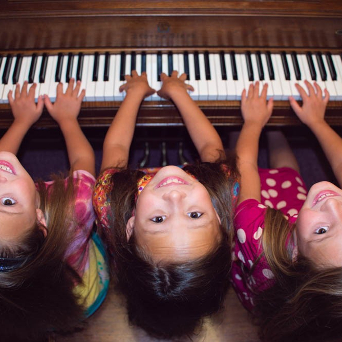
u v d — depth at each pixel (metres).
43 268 1.27
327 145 1.57
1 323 1.22
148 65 1.61
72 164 1.53
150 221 1.21
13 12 1.40
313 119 1.58
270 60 1.61
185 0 1.42
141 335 1.45
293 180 1.76
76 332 1.44
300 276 1.27
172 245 1.18
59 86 1.56
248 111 1.59
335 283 1.16
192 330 1.32
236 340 1.46
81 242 1.41
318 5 1.44
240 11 1.42
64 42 1.56
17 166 1.27
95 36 1.53
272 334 1.33
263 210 1.45
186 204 1.20
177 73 1.58
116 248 1.33
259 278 1.41
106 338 1.44
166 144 2.24
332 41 1.58
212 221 1.25
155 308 1.25
